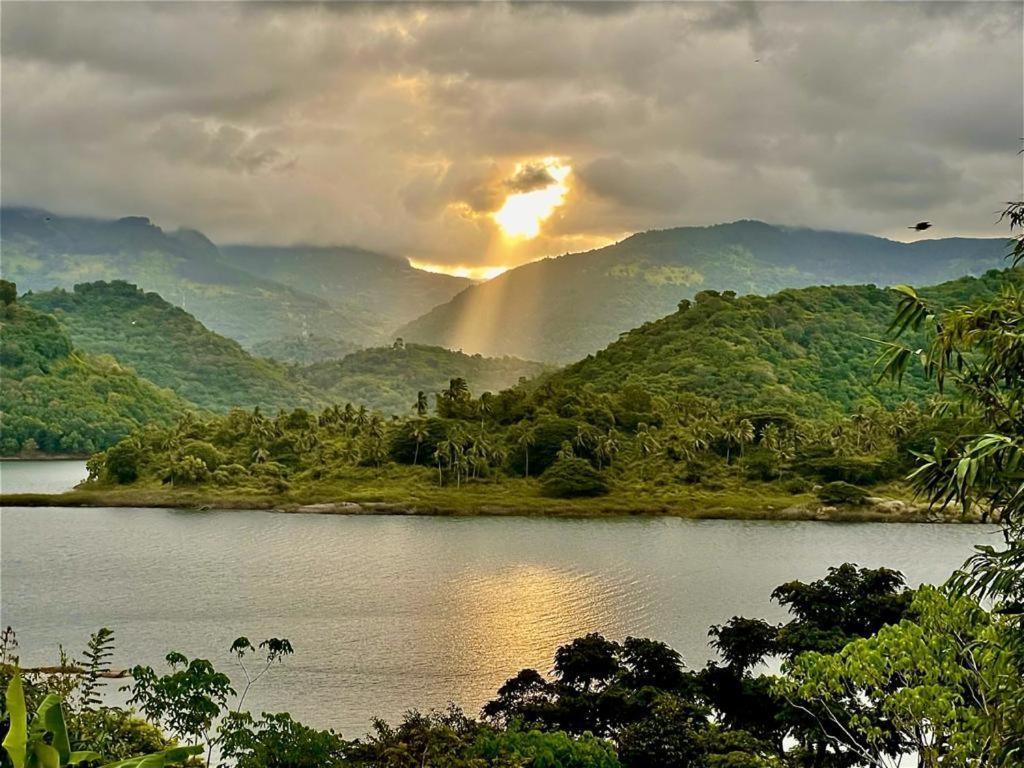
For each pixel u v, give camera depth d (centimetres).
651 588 10919
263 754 3634
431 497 19238
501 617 9306
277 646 4334
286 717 3794
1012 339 1597
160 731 4041
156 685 3828
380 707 6369
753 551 13875
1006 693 1953
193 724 3847
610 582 11275
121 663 7475
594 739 3666
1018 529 1708
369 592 10631
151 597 10338
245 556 13312
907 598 4200
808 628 4209
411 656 7756
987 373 1677
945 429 18138
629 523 17125
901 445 19475
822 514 17562
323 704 6419
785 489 19175
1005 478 1656
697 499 18712
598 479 19738
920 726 2669
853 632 4262
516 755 3319
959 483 1523
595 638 4806
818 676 2847
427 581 11319
